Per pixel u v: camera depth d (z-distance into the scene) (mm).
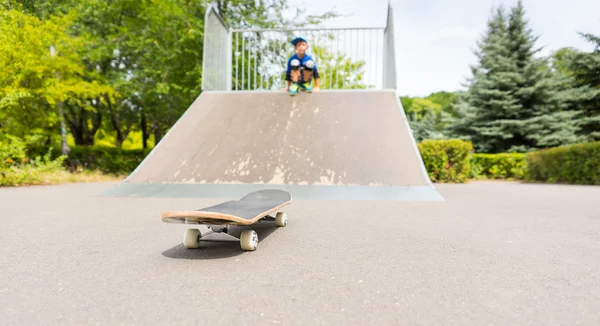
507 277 1938
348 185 5457
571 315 1455
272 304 1565
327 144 6238
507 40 17953
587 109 17688
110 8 13258
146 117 18219
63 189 7344
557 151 10172
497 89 17562
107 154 13461
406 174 5613
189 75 13266
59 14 10836
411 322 1387
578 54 16969
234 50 13680
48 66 10570
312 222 3584
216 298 1632
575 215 4062
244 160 6047
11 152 8281
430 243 2715
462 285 1813
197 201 5133
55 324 1359
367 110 7000
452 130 18984
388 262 2221
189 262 2219
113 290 1730
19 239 2816
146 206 4664
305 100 7430
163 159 6223
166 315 1448
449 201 5371
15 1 9492
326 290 1736
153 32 13375
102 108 16641
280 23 14727
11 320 1387
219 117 7062
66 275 1953
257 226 3395
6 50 8969
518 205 4930
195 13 13906
